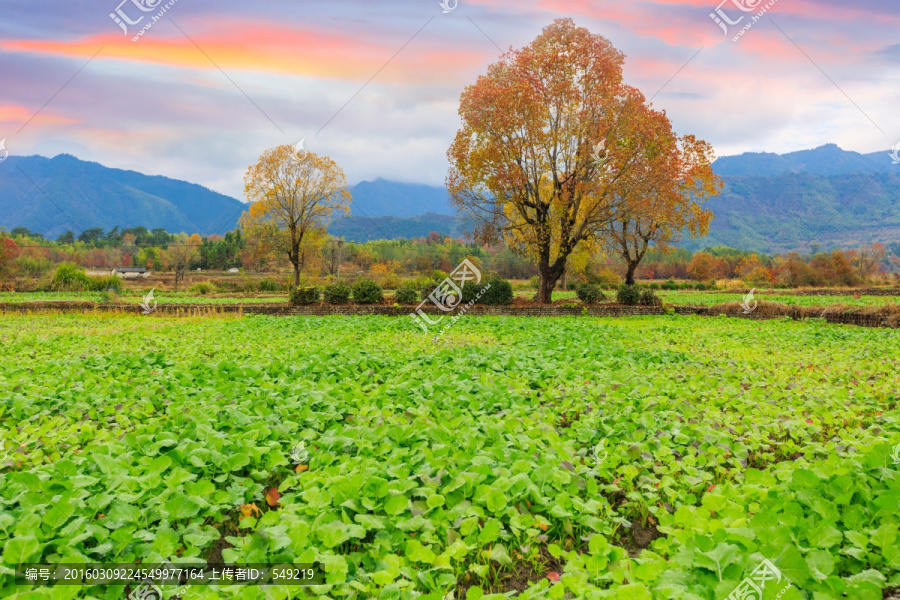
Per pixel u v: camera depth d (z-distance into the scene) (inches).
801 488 167.9
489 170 1037.2
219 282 2201.0
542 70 1020.5
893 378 376.5
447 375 357.1
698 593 120.3
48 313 986.1
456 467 198.4
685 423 258.4
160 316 967.6
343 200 1630.2
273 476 214.2
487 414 287.9
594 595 119.3
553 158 1052.5
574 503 171.5
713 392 330.6
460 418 257.4
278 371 386.3
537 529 159.8
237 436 223.8
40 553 137.3
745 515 164.4
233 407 262.4
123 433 245.8
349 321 850.8
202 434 219.6
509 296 1074.7
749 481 187.8
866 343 594.9
